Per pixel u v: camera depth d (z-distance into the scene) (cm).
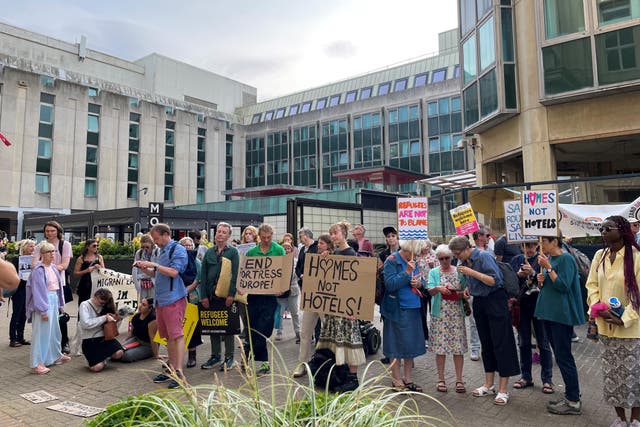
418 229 761
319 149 5275
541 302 495
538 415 471
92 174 4547
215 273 643
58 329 703
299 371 606
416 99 4581
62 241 787
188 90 6131
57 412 490
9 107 4053
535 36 1331
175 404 254
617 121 1212
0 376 636
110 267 1574
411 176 3083
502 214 1352
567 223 1107
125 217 1902
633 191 1215
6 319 1137
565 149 1512
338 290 542
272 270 612
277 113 6012
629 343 400
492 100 1446
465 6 1648
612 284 409
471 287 527
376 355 733
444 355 557
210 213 2320
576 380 477
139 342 736
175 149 5259
